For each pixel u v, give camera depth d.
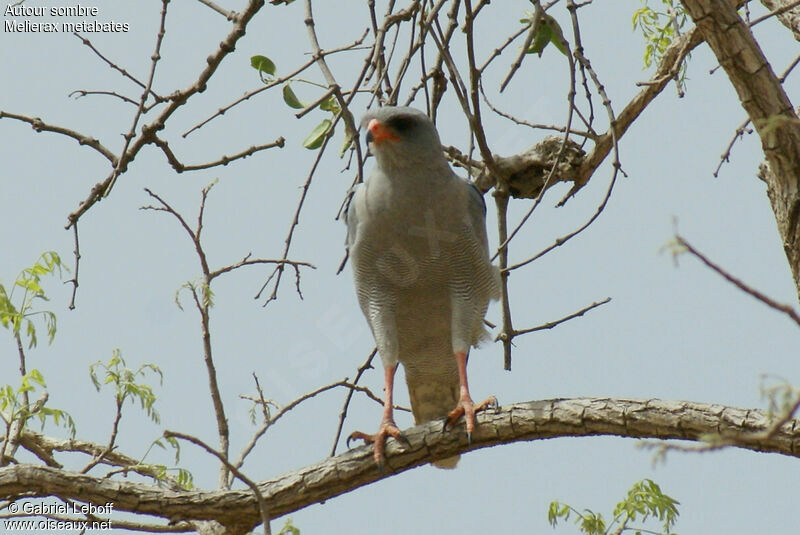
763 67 8.19
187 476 10.45
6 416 10.44
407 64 10.35
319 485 9.56
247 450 10.14
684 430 8.62
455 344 11.20
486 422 9.52
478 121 10.25
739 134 9.06
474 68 9.97
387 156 10.66
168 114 9.31
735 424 8.43
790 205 8.62
